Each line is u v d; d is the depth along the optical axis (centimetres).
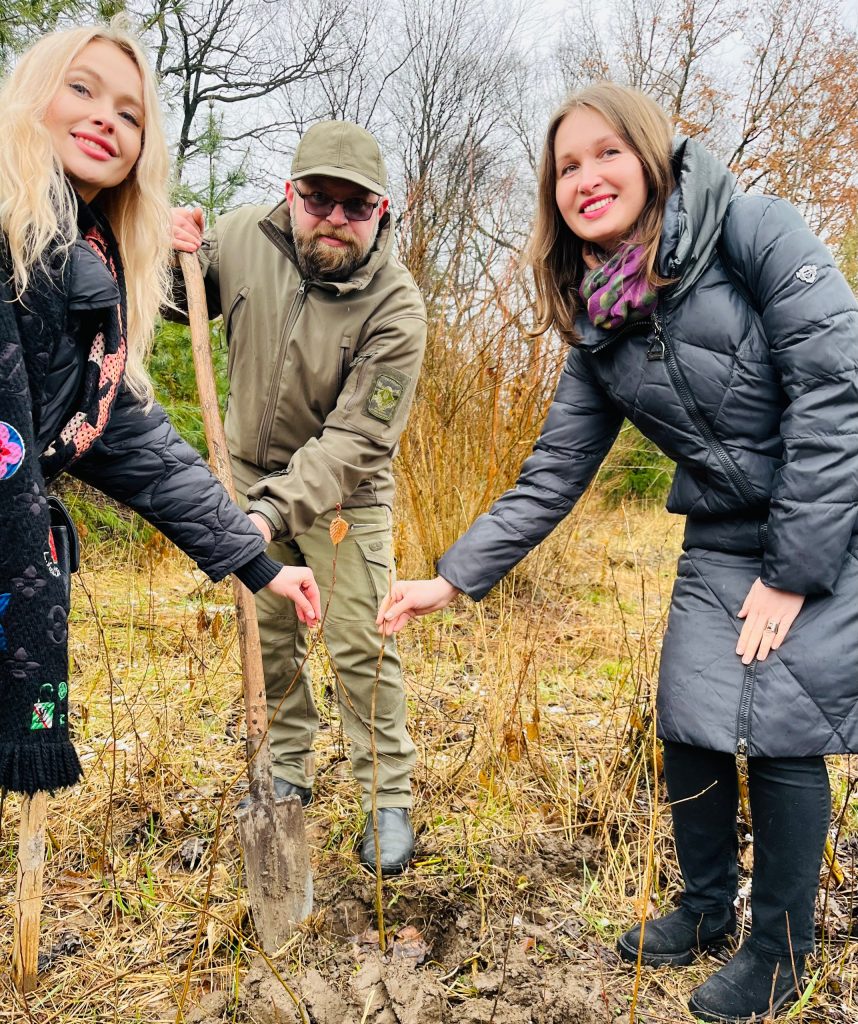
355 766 233
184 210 222
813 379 155
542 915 204
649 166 166
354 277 219
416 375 223
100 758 249
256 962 184
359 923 203
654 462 702
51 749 144
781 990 168
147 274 173
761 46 1230
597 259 180
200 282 220
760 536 171
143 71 156
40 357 142
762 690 163
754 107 1244
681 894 197
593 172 169
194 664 353
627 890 215
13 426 137
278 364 224
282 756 250
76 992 175
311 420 229
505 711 287
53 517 163
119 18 156
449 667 367
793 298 155
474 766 269
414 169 1372
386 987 169
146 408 174
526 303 432
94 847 222
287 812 195
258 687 194
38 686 142
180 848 225
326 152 202
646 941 188
